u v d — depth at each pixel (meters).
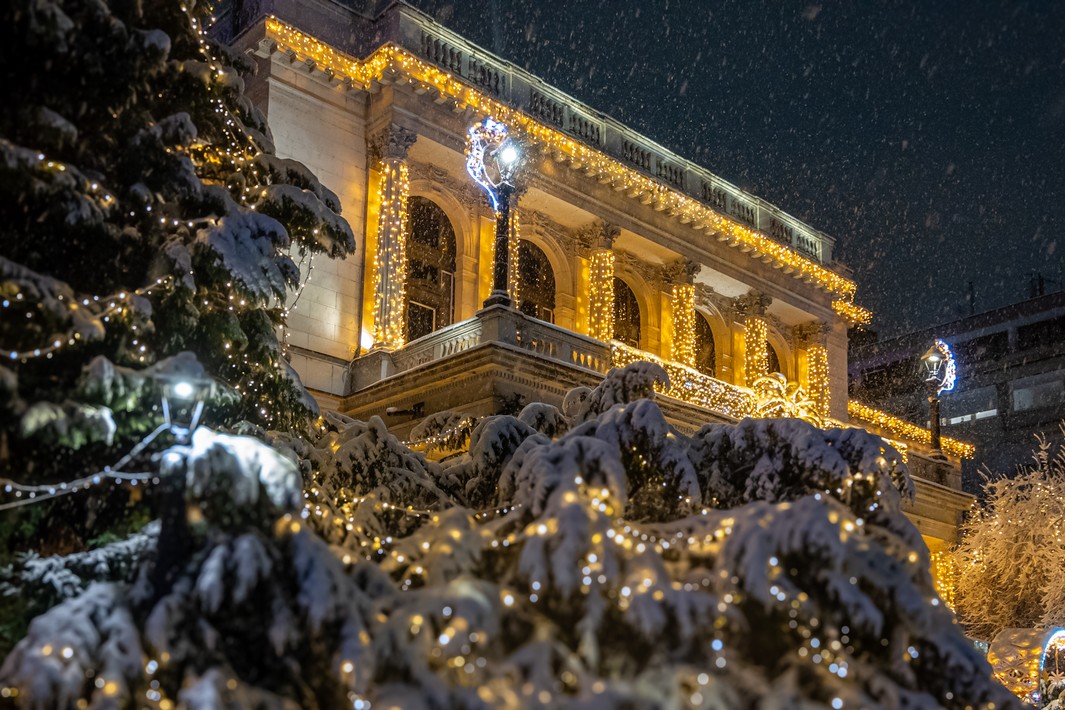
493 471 12.84
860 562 7.86
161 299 9.73
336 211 12.74
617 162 28.05
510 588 7.68
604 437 10.47
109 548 8.20
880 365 52.56
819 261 34.72
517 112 25.86
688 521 8.78
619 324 29.97
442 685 6.59
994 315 49.44
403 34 24.42
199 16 11.88
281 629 6.89
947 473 31.75
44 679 6.41
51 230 9.08
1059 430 46.16
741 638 7.19
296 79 23.33
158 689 6.75
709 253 31.08
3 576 8.10
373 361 22.30
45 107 8.68
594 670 6.96
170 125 9.82
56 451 8.83
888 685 7.24
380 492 11.92
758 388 28.42
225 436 7.66
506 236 20.84
